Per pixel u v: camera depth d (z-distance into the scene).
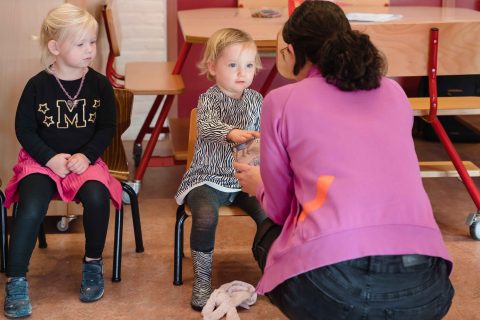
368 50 1.74
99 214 2.42
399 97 1.79
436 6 4.34
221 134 2.36
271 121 1.77
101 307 2.43
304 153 1.72
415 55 2.87
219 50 2.47
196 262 2.42
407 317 1.65
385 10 3.81
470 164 3.20
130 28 4.21
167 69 3.62
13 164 2.92
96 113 2.58
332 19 1.81
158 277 2.65
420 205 1.68
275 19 3.54
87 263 2.48
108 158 2.80
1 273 2.64
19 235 2.35
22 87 2.86
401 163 1.70
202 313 2.36
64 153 2.52
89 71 2.58
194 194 2.47
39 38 2.74
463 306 2.45
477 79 4.19
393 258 1.62
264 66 4.31
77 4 2.83
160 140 4.38
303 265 1.64
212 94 2.53
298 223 1.70
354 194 1.64
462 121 3.99
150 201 3.39
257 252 1.98
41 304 2.44
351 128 1.70
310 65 1.85
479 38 2.86
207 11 3.87
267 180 1.83
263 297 2.52
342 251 1.61
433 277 1.67
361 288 1.62
